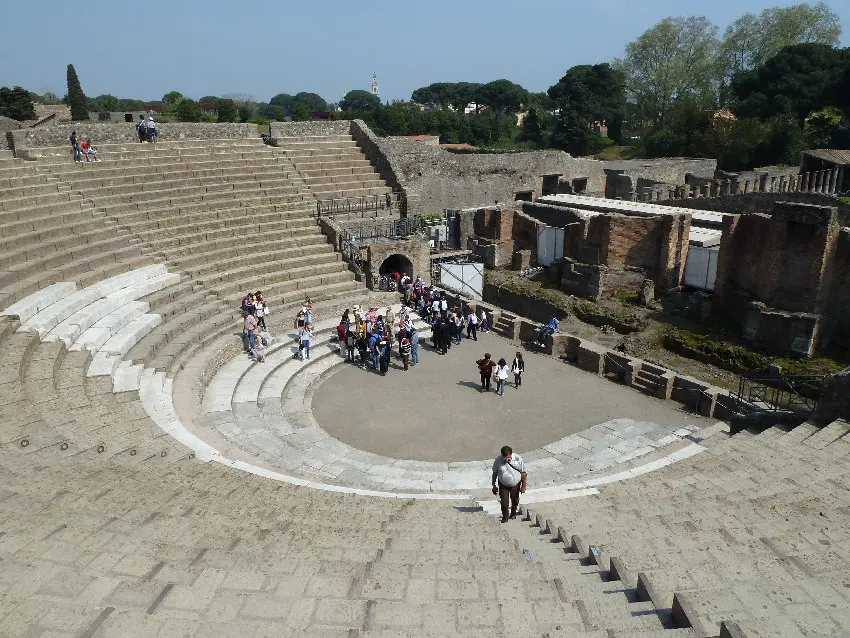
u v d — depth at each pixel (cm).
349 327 2516
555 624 688
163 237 2709
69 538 826
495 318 2800
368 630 667
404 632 649
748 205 4200
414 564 886
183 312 2348
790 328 2403
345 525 1109
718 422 1997
